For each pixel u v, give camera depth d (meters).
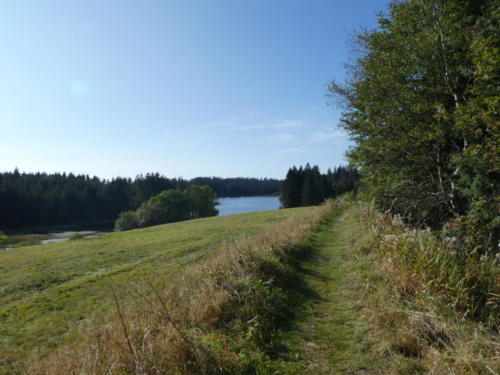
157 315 4.24
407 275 4.91
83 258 15.45
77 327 6.85
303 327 4.39
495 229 6.79
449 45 9.11
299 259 8.38
